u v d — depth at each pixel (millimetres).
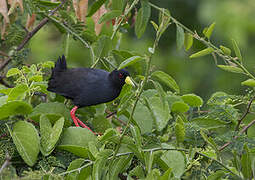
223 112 7117
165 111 5961
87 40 8938
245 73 7457
